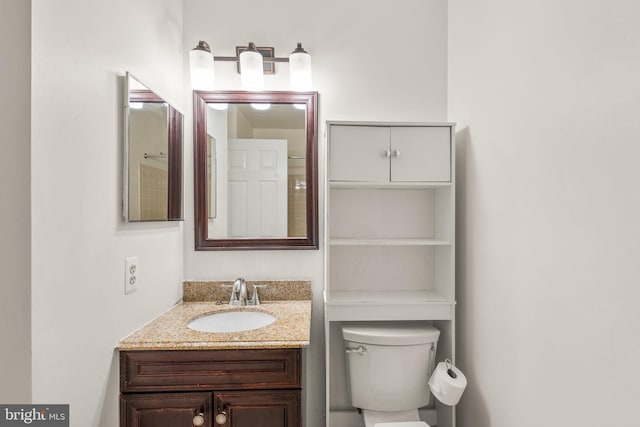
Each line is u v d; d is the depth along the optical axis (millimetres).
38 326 833
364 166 1590
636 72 750
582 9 899
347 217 1841
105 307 1110
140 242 1343
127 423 1191
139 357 1195
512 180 1237
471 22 1565
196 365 1209
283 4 1816
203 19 1795
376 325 1691
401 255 1848
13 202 808
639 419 753
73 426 959
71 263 952
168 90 1619
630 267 771
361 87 1833
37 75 827
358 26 1834
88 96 1027
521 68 1176
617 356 807
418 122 1583
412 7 1843
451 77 1801
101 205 1090
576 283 930
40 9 833
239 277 1800
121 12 1213
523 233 1172
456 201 1748
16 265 809
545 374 1058
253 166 1792
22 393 811
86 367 1016
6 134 808
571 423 950
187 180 1776
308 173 1792
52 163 880
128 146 1217
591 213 878
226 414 1213
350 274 1842
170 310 1600
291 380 1225
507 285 1271
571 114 944
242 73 1696
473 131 1550
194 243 1771
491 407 1381
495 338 1354
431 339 1571
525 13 1147
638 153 750
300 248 1783
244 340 1232
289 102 1779
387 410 1568
